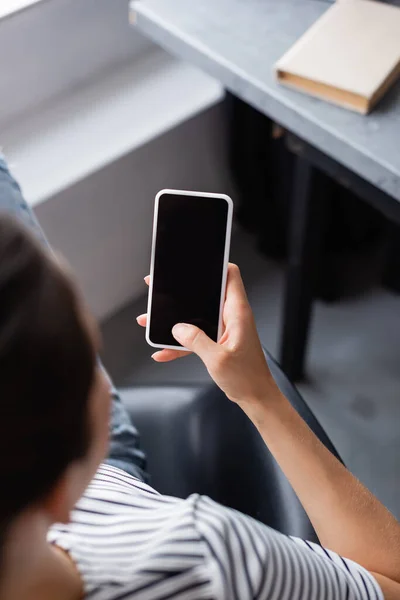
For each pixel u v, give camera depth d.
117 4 1.23
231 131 1.38
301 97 0.87
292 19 0.96
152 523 0.39
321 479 0.54
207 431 0.80
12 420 0.22
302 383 1.40
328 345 1.45
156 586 0.35
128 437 0.72
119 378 1.40
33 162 1.17
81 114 1.25
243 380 0.54
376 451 1.30
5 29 1.10
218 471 0.78
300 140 0.98
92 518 0.40
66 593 0.34
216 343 0.55
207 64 0.95
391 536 0.53
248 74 0.90
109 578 0.35
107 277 1.41
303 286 1.22
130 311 1.50
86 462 0.28
